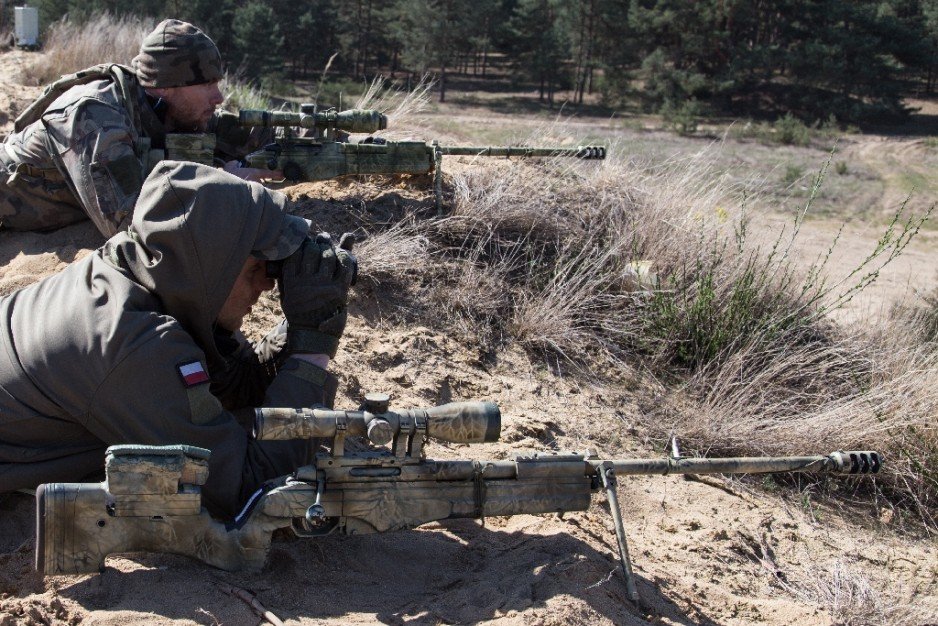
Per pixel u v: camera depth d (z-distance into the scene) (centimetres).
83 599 270
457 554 325
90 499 268
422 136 728
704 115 4872
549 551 327
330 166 538
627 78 5197
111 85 446
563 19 5259
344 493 292
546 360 521
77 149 431
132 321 287
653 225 609
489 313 530
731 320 560
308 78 5266
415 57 5200
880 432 506
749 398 525
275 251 315
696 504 443
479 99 5225
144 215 299
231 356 350
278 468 306
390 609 286
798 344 580
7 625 255
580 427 478
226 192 305
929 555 456
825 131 4469
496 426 297
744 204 684
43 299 303
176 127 470
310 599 285
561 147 627
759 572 402
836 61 4978
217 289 304
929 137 4525
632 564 353
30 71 908
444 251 557
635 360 546
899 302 769
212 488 292
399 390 454
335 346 328
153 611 266
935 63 5159
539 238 592
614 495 317
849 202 2947
